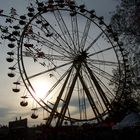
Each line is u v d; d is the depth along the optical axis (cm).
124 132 2728
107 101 3550
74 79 3484
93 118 3456
